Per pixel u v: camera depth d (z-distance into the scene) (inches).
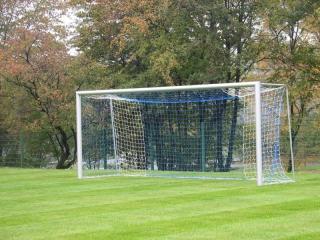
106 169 1016.2
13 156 1322.6
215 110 1042.7
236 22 1101.7
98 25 1232.2
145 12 1161.4
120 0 1203.2
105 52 1277.1
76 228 402.9
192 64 1168.8
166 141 1061.1
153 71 1112.8
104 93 855.1
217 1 1105.4
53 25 1255.5
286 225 397.4
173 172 919.0
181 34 1148.5
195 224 408.5
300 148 1036.5
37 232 391.5
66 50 1273.4
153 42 1135.0
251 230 382.3
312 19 1092.5
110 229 396.2
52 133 1346.0
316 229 382.3
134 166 1047.6
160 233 378.3
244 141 924.0
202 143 1030.4
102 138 1068.5
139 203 524.7
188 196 568.7
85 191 637.9
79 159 828.6
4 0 1341.0
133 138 1058.7
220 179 753.0
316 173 837.2
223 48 1135.6
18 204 538.0
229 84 709.9
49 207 512.7
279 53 1138.0
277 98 790.5
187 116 1055.6
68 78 1240.2
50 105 1249.4
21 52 1234.0
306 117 1089.4
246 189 618.2
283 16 1072.2
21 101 1304.1
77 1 1228.5
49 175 880.3
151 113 1061.8
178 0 1108.5
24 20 1253.1
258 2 1119.0
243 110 975.0
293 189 608.7
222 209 476.4
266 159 794.8
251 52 1125.7
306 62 1126.4
